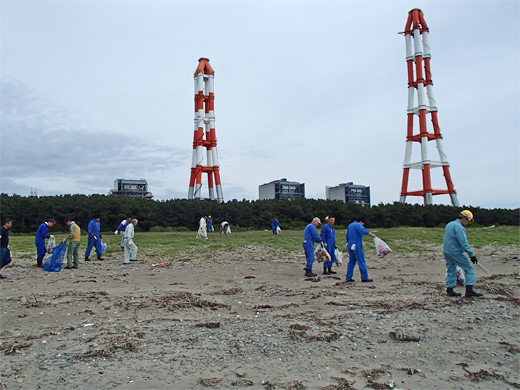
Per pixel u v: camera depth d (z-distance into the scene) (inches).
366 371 165.6
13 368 168.7
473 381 157.9
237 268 520.7
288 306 285.6
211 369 167.8
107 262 593.3
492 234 1206.3
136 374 162.6
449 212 2222.0
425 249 794.2
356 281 406.3
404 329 222.4
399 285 376.8
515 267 527.8
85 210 1728.6
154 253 694.5
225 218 1988.2
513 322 241.1
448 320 244.5
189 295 321.7
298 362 175.9
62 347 196.4
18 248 799.7
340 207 2220.7
